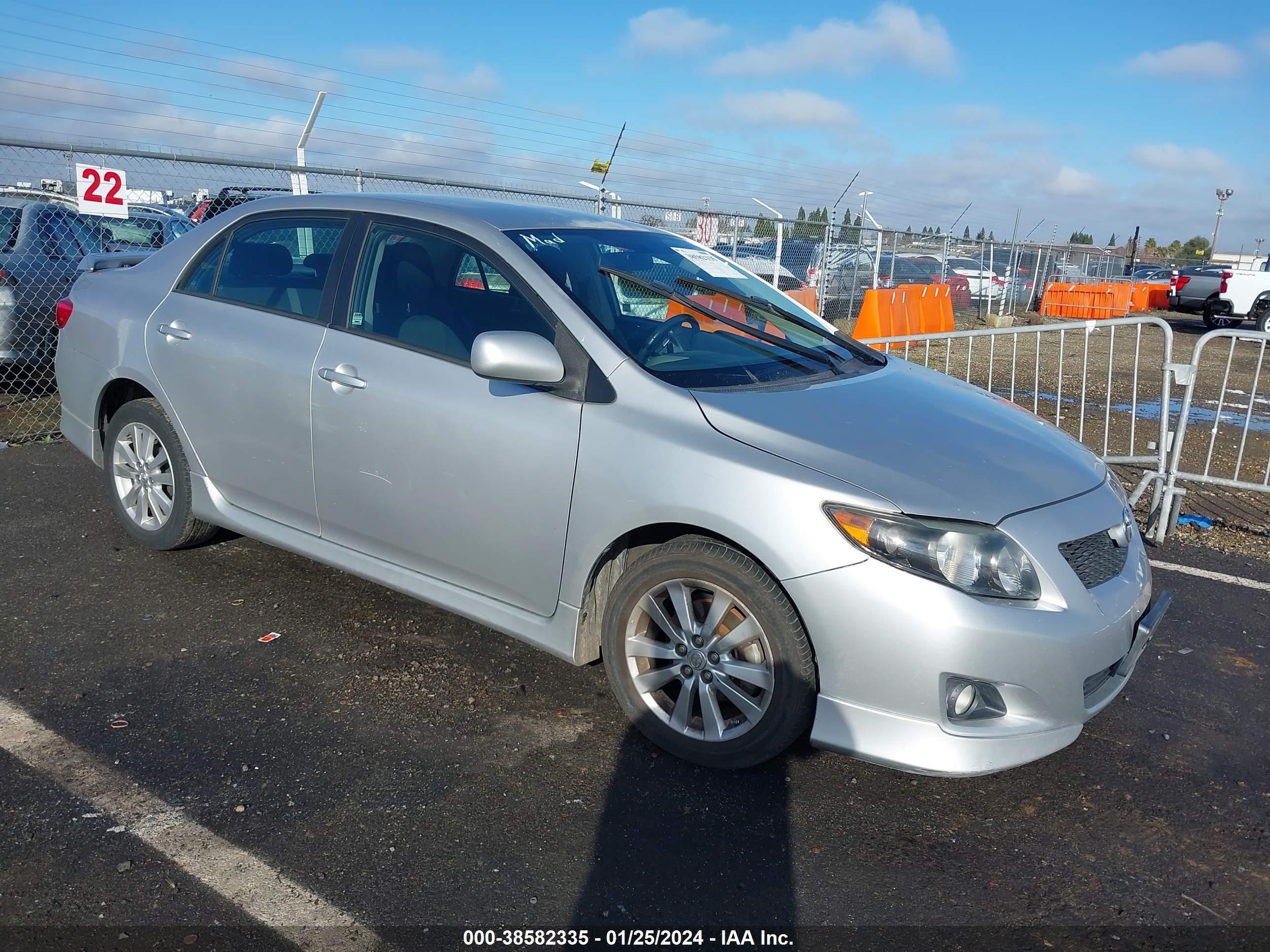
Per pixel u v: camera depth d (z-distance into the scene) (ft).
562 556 10.48
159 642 12.47
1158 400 36.76
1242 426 32.17
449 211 12.10
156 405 14.42
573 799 9.63
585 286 11.21
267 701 11.19
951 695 9.00
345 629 13.08
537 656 12.57
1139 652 10.16
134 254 17.20
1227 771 10.80
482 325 11.21
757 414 9.91
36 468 19.80
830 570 8.98
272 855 8.61
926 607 8.77
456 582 11.58
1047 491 9.82
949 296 59.72
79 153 23.89
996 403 12.44
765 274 48.14
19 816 8.93
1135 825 9.73
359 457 11.80
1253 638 14.29
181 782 9.58
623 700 10.57
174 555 15.20
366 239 12.40
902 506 8.94
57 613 13.11
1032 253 83.66
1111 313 76.59
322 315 12.41
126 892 8.07
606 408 10.17
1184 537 19.04
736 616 9.83
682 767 10.27
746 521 9.26
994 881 8.80
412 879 8.40
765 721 9.65
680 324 11.51
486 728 10.85
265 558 15.30
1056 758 10.87
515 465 10.59
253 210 13.73
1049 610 9.07
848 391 11.12
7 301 24.59
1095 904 8.55
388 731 10.68
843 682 9.17
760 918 8.18
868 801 9.87
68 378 15.52
